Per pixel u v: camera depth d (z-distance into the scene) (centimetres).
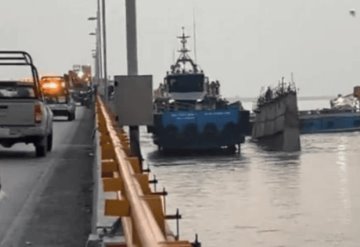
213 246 4466
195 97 11156
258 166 9675
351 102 17775
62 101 10319
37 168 4050
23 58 4822
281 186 7462
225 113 11000
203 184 7644
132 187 1134
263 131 13675
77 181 3403
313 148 12675
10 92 4838
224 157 10700
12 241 2052
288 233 4853
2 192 2986
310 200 6369
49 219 2394
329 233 4838
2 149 5406
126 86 3250
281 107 12419
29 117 4691
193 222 5222
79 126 8838
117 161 1680
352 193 6756
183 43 12550
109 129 2580
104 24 8838
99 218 1543
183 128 10931
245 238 4678
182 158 10556
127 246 1052
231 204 6138
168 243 723
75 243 2009
